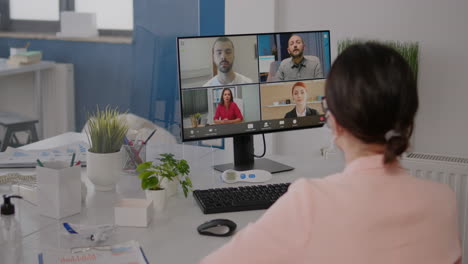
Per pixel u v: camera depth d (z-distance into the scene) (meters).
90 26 4.11
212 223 1.47
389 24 2.89
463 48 2.78
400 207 0.83
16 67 4.15
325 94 0.88
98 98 4.16
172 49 3.67
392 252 0.82
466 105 2.82
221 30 3.37
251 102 2.06
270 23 3.10
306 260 0.80
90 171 1.80
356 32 2.96
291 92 2.11
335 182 0.85
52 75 4.35
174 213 1.64
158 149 2.35
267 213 0.84
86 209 1.66
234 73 2.02
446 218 0.86
